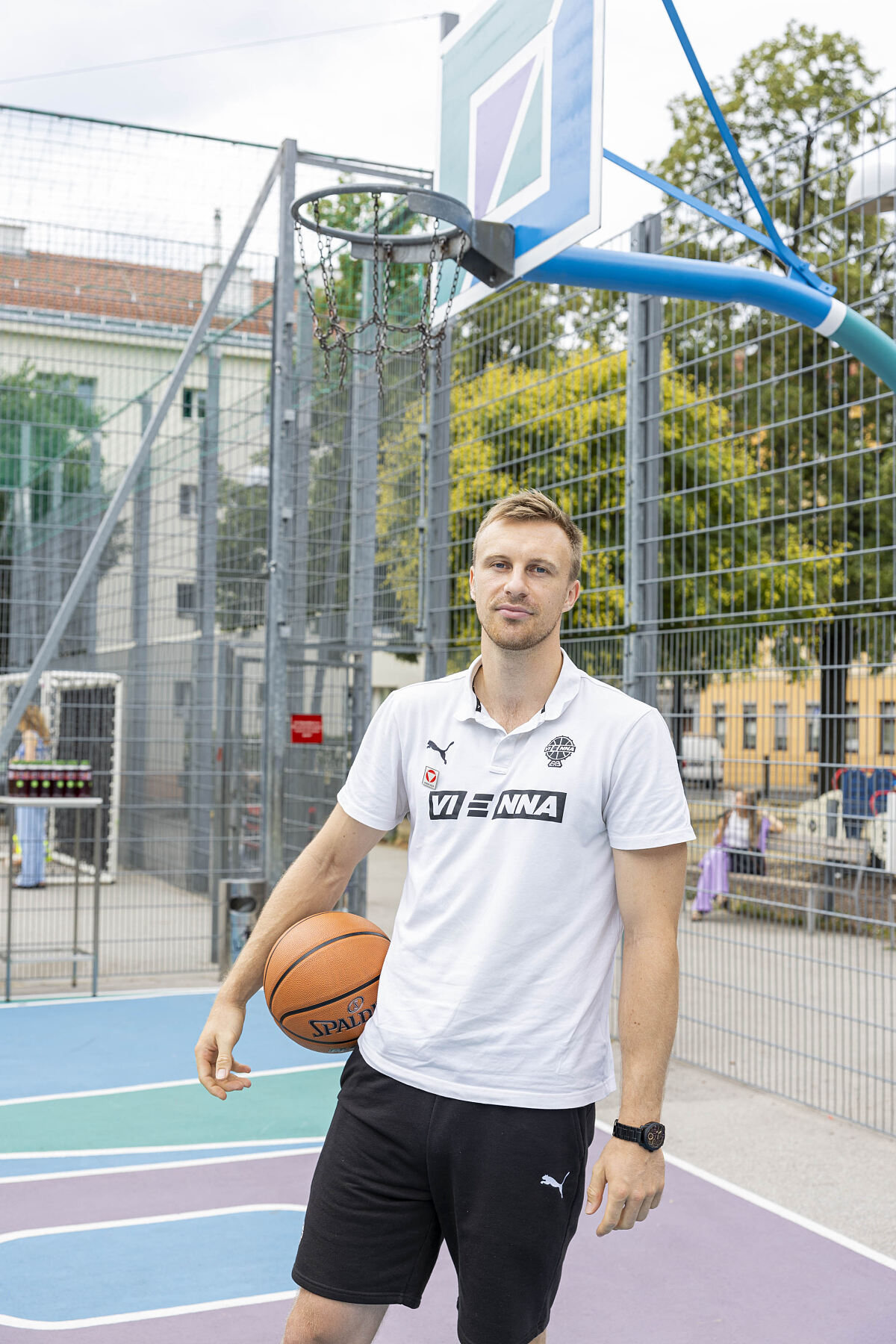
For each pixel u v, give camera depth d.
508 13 4.89
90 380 8.45
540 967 2.03
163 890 8.96
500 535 2.12
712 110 4.41
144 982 7.77
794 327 5.45
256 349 8.98
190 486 9.33
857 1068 5.68
